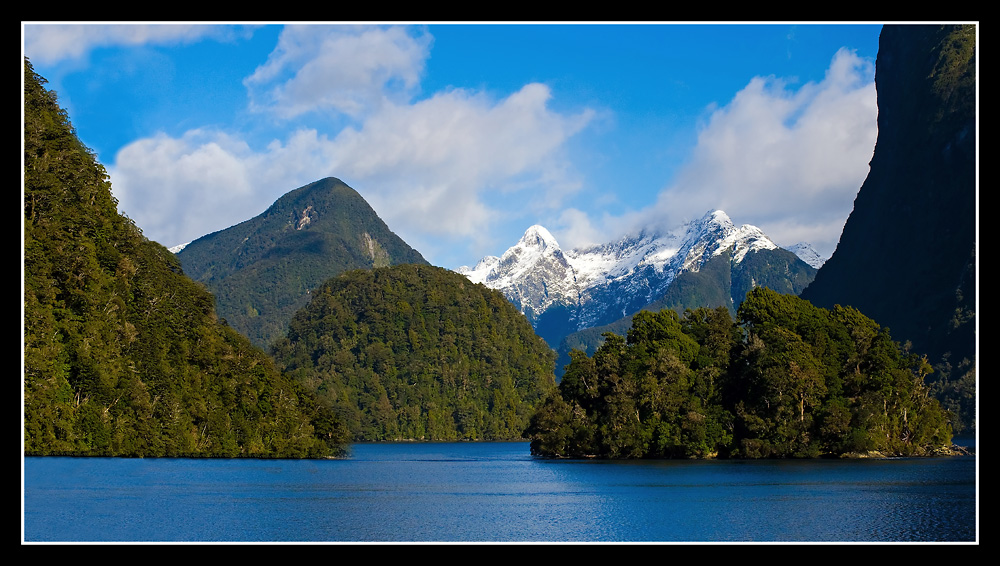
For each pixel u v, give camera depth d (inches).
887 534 3447.3
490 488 5246.1
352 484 5487.2
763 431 6624.0
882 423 6761.8
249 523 3703.3
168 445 6368.1
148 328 6988.2
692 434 6801.2
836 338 7032.5
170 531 3462.1
